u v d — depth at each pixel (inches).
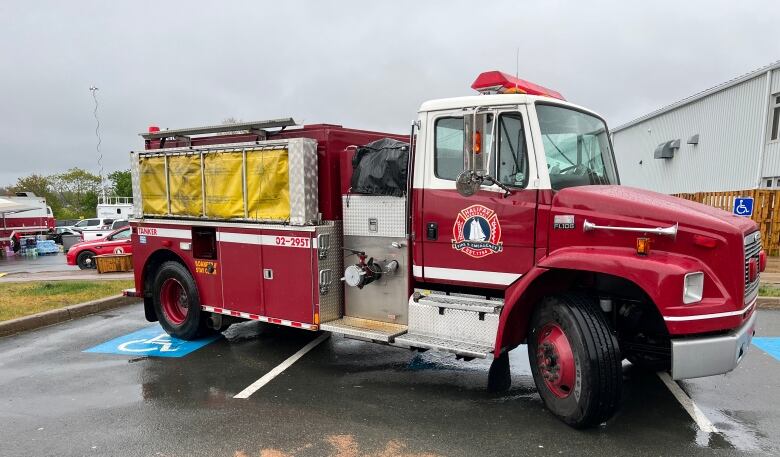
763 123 697.6
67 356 243.8
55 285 425.7
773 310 314.2
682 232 144.5
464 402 181.3
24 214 1250.6
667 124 967.0
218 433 159.8
